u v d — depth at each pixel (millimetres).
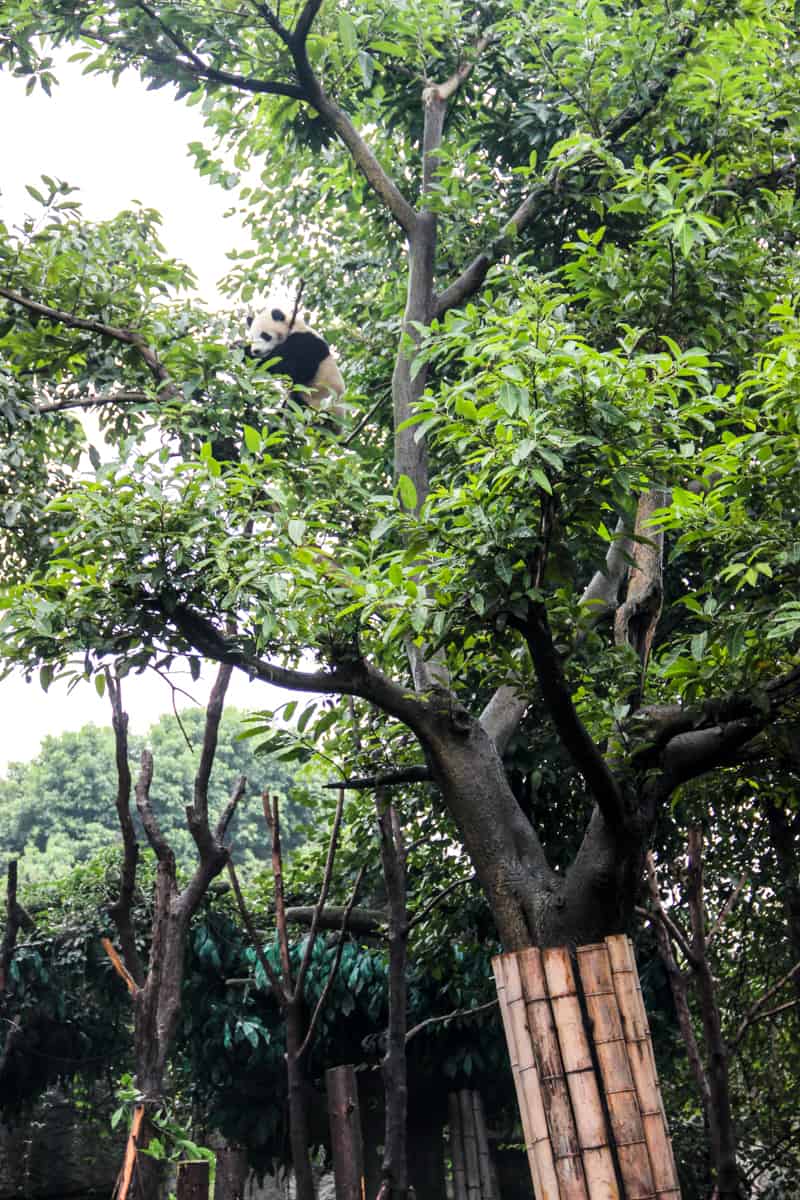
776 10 8906
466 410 5043
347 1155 6895
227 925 11109
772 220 7887
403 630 5387
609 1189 4820
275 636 6094
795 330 5465
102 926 11234
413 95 9539
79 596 5621
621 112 8477
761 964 10891
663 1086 11125
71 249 8039
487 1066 11188
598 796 5699
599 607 7062
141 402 8023
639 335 5480
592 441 4848
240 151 10719
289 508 5984
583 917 5820
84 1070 12375
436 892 9773
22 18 8172
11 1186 13359
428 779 6680
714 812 9422
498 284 8906
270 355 9359
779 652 5828
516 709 7223
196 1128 12688
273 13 8734
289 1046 7984
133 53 8461
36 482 9227
